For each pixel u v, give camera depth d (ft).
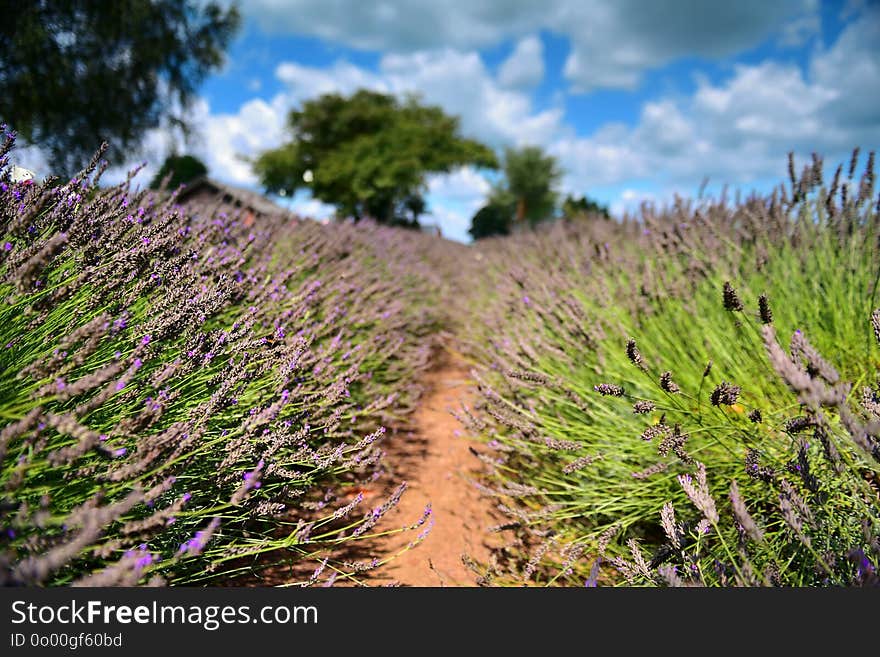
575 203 145.79
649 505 6.37
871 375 6.41
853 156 8.61
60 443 4.15
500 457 8.84
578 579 6.25
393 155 119.03
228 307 7.53
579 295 10.91
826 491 4.50
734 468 6.00
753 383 7.13
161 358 5.57
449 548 7.02
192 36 50.49
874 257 8.18
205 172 52.21
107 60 45.09
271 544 5.21
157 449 3.88
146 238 6.12
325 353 7.79
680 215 12.16
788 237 10.05
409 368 12.28
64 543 3.34
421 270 22.48
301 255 11.28
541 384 7.63
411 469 9.39
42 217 5.29
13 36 37.86
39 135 40.75
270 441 5.51
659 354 8.34
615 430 7.38
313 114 128.57
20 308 4.94
